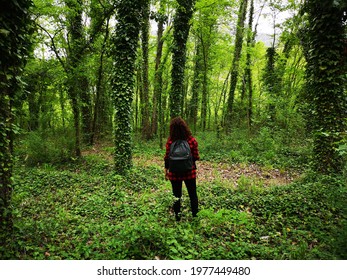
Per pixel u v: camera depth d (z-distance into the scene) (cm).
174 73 1186
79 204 570
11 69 365
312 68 667
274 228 422
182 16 1148
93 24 1104
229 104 1764
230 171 921
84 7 1064
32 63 972
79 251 346
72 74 1018
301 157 952
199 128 2206
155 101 1717
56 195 624
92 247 355
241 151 1159
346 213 389
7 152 360
